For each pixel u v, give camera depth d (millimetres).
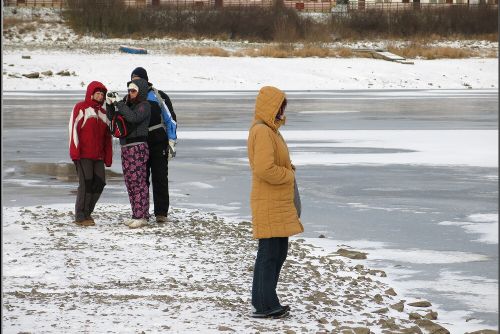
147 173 16781
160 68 74938
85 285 11852
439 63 86688
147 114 16281
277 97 10484
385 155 27781
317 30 101250
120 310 10578
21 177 22719
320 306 11125
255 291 10555
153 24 100938
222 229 16125
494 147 30047
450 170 24500
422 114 44844
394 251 14570
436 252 14508
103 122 16375
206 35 100938
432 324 10367
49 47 88125
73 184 21672
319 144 30875
